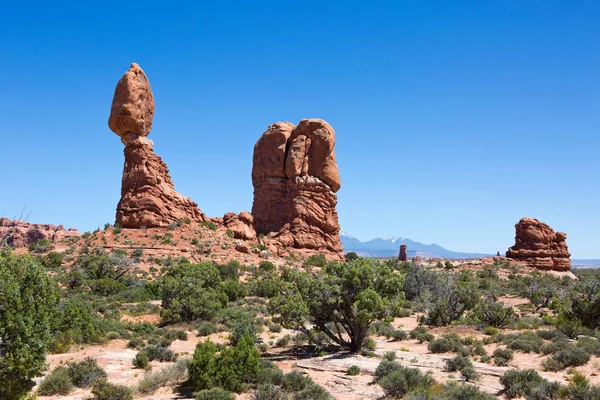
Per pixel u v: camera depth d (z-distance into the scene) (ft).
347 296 83.20
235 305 151.64
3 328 43.37
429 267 320.50
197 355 62.23
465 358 71.26
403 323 130.00
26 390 46.11
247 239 272.72
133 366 72.69
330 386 62.95
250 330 97.96
